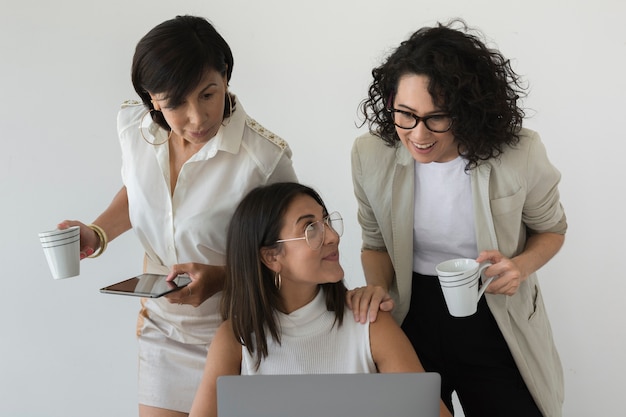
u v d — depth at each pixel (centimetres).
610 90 284
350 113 297
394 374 131
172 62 169
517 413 196
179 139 198
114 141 306
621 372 296
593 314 296
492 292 177
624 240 290
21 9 302
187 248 205
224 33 299
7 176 311
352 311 185
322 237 177
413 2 289
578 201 292
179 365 213
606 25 280
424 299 202
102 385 318
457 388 207
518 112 176
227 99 191
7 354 319
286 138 303
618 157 287
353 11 291
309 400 132
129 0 299
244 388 133
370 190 193
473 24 288
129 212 210
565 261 295
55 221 312
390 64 169
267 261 180
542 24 284
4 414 320
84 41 302
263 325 183
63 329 316
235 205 200
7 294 316
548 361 197
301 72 298
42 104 306
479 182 182
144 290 184
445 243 193
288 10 295
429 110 163
